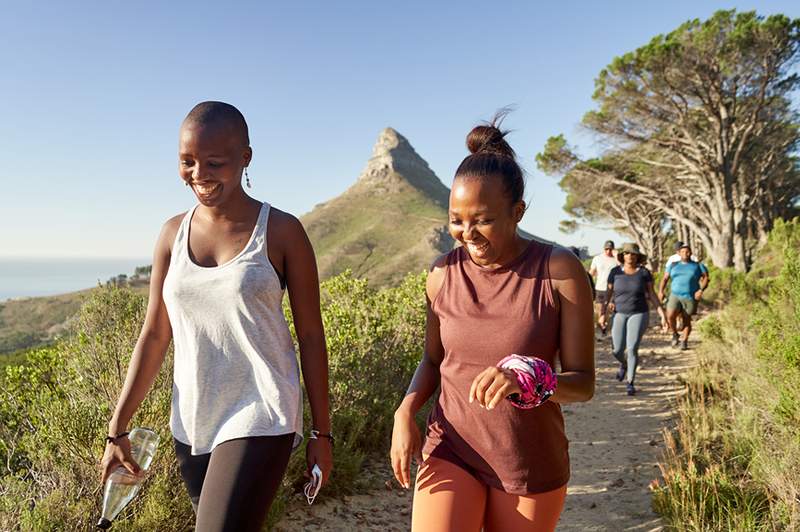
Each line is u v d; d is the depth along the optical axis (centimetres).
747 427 518
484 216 200
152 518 354
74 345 472
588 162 3388
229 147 227
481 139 227
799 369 450
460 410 216
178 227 244
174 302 230
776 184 4072
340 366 562
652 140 3016
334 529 423
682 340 1205
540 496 209
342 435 524
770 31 2489
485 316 212
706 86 2734
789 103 2889
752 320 583
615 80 2803
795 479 407
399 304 757
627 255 841
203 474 230
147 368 250
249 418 220
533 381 187
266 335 227
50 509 342
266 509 218
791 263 569
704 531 385
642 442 612
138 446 249
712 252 3142
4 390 485
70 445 364
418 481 221
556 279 208
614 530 427
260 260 229
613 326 859
